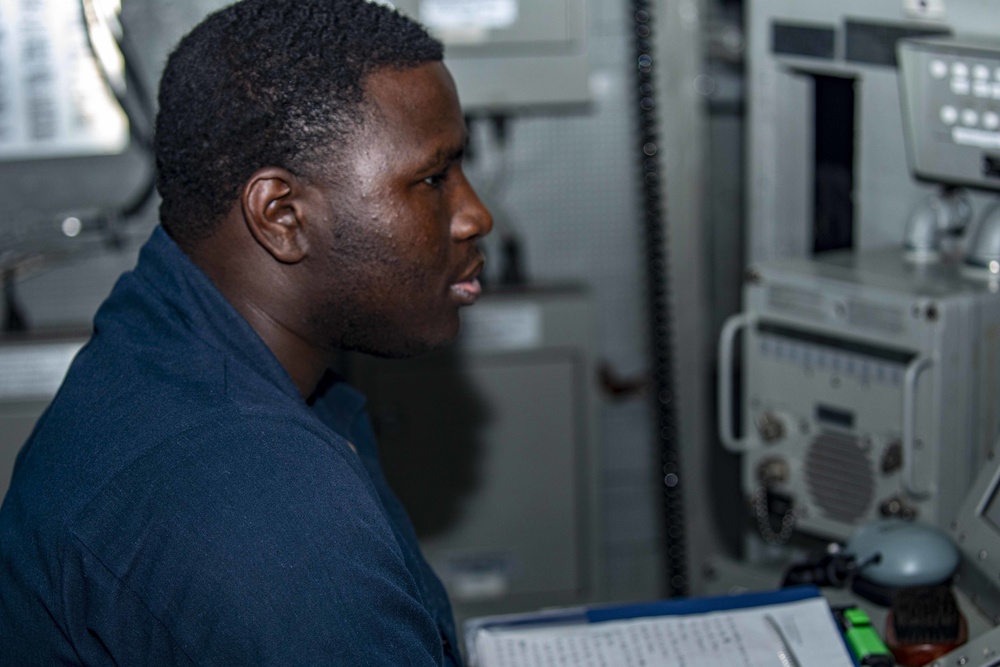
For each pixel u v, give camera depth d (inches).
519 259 87.5
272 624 30.0
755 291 61.4
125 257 88.5
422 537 82.4
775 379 61.7
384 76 35.3
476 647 45.1
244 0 37.1
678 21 81.7
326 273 36.4
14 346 75.3
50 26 78.9
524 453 81.7
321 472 32.5
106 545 31.6
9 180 82.6
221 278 37.3
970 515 48.9
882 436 56.6
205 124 35.3
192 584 30.3
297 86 34.7
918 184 64.8
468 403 80.6
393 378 79.8
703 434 87.7
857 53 66.5
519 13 74.9
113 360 35.4
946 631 44.6
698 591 88.6
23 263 83.3
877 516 57.5
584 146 90.6
